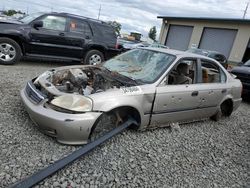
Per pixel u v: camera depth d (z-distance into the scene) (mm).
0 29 7137
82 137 3184
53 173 2635
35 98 3293
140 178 2924
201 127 4930
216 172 3396
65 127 3031
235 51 19188
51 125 3059
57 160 2914
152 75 3998
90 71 4301
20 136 3289
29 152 2990
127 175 2928
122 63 4602
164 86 3934
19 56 7574
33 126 3598
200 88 4461
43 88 3459
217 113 5230
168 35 25469
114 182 2770
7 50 7379
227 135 4793
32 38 7539
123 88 3543
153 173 3070
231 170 3521
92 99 3205
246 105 7797
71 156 2885
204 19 21250
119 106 3396
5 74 6215
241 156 4008
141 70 4176
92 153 3230
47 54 7988
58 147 3188
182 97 4160
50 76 3932
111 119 3658
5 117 3732
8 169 2631
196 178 3162
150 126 4035
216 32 20875
